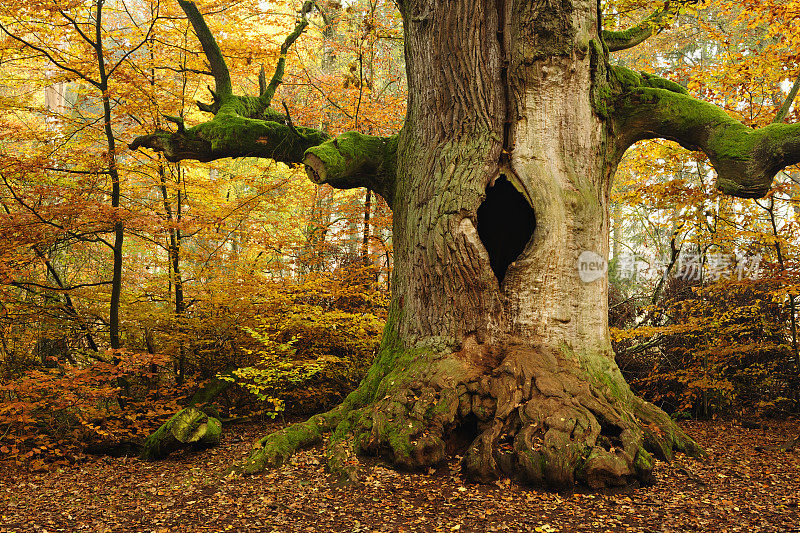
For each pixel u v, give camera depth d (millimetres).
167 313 9695
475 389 5648
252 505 4680
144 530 4223
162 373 9414
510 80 6141
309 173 7105
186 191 10023
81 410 7453
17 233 7941
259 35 10125
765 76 8836
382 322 9328
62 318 9141
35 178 8273
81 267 12141
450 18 6332
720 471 5637
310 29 14469
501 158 6168
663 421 6172
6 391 8312
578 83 6168
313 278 10211
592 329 6172
